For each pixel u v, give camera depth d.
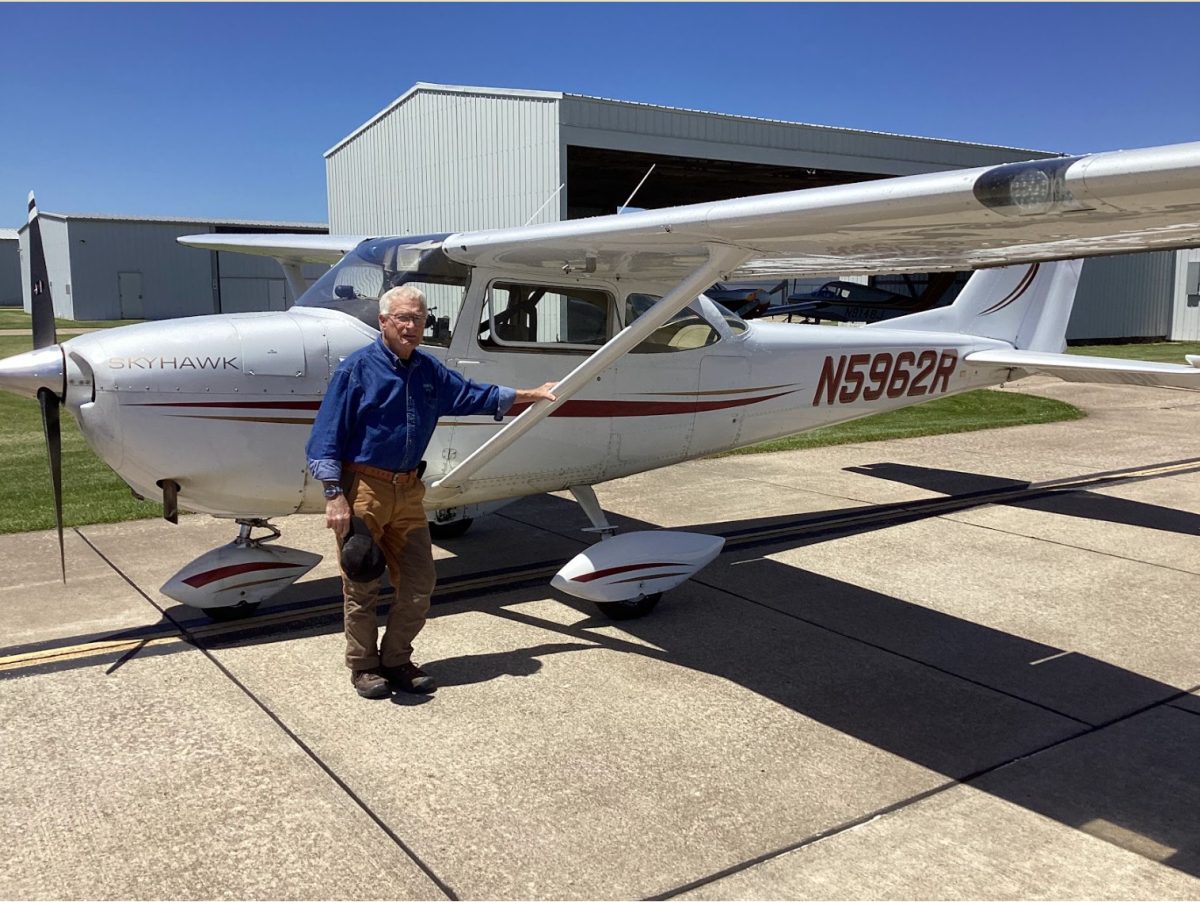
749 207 3.09
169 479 3.76
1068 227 2.84
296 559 4.32
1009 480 7.64
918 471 8.04
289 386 3.86
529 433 4.46
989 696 3.52
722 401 5.13
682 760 2.98
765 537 5.84
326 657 3.80
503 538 5.78
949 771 2.94
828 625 4.29
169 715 3.26
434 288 4.17
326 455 3.21
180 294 40.72
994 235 3.06
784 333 5.41
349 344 3.98
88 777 2.82
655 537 4.47
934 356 6.08
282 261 6.60
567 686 3.56
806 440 9.62
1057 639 4.12
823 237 3.25
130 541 5.54
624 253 4.05
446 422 4.22
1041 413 11.89
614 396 4.71
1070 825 2.64
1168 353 21.81
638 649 3.96
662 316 3.77
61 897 2.25
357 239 5.91
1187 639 4.13
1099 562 5.32
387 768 2.90
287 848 2.47
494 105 15.29
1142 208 2.46
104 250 39.03
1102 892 2.33
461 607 4.50
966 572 5.13
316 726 3.19
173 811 2.64
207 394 3.70
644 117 14.85
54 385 3.61
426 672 3.67
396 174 18.22
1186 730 3.25
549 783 2.83
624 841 2.53
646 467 5.07
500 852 2.47
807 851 2.49
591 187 22.48
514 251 4.02
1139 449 9.20
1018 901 2.29
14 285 52.50
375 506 3.31
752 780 2.87
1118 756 3.05
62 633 4.04
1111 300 27.09
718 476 7.80
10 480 7.13
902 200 2.70
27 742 3.04
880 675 3.71
